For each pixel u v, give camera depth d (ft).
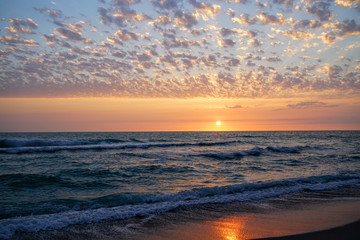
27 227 17.40
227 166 52.75
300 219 19.27
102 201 24.89
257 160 64.18
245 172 44.91
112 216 20.16
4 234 16.16
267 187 31.71
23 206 23.34
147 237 15.96
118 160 61.16
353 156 70.54
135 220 19.42
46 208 22.70
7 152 72.08
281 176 40.68
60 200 25.54
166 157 68.23
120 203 24.45
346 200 26.04
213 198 26.43
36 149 76.69
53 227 17.70
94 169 45.85
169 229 17.43
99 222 18.86
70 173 41.75
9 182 33.47
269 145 124.06
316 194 28.63
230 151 86.28
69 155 69.56
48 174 40.22
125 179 37.99
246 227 17.57
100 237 16.02
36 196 27.48
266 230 16.83
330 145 125.80
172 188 32.01
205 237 15.85
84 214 20.49
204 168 49.49
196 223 18.72
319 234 15.78
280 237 15.33
